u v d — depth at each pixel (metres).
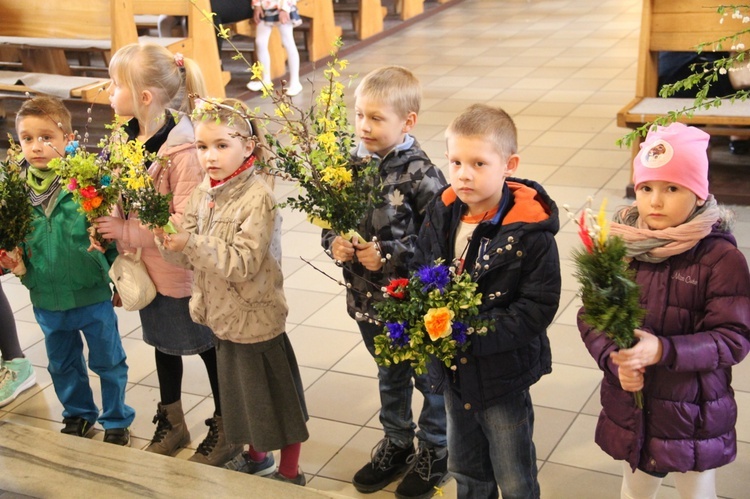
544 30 9.04
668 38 4.73
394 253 2.43
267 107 6.93
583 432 2.88
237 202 2.48
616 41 8.31
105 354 2.96
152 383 3.43
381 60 8.23
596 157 5.36
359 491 2.69
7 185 2.77
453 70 7.71
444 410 2.62
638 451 2.08
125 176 2.51
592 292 1.83
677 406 2.03
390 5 10.23
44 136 2.83
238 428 2.66
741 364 3.18
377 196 2.36
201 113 2.42
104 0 5.38
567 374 3.21
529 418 2.21
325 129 2.19
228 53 8.24
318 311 3.86
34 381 3.48
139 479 2.18
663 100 4.74
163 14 5.99
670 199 1.96
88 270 2.87
